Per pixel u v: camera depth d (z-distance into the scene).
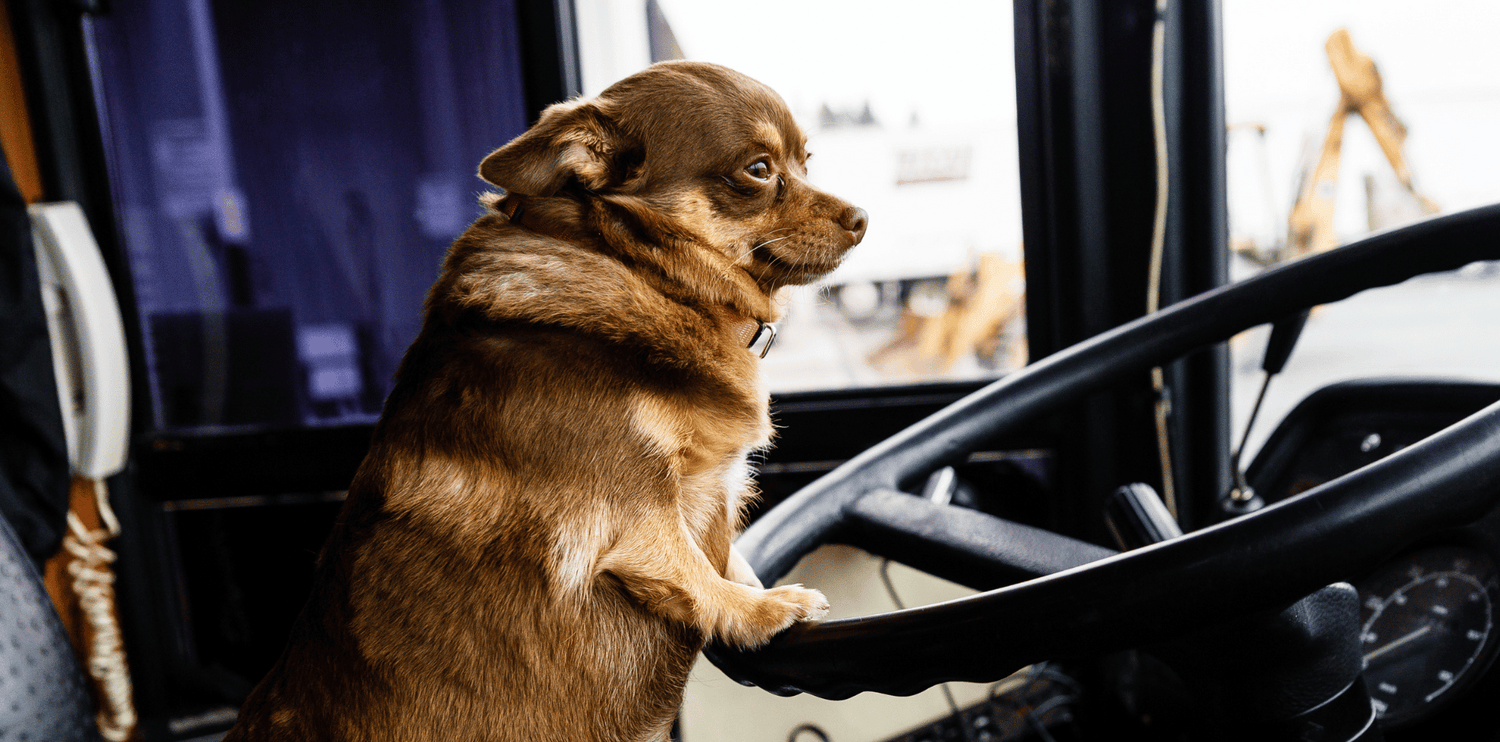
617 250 0.92
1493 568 1.00
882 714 1.94
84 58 2.27
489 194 1.05
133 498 2.35
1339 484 0.57
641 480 0.81
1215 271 1.93
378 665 0.81
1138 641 0.58
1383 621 1.11
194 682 2.42
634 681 0.84
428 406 0.85
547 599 0.80
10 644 1.00
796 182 1.01
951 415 1.11
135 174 2.35
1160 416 1.90
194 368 2.42
